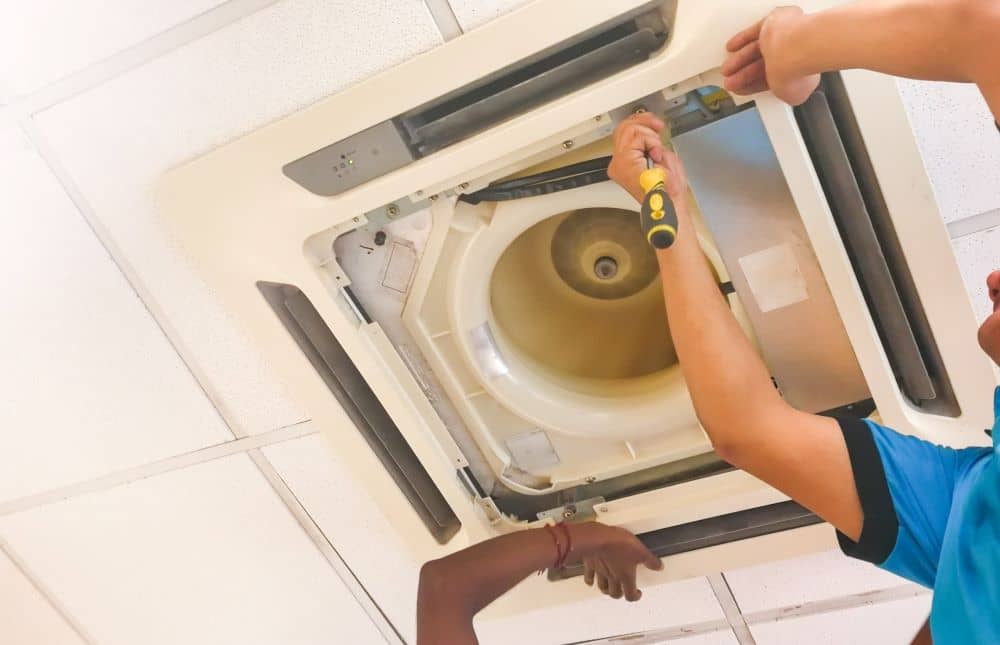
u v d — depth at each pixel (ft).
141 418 4.33
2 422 4.42
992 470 2.06
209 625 5.39
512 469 3.98
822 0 2.55
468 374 3.70
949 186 3.20
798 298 3.22
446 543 4.14
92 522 4.91
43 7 3.13
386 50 3.13
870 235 3.06
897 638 4.74
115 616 5.42
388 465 3.96
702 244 3.20
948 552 2.11
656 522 3.81
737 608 4.72
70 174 3.51
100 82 3.28
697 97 2.91
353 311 3.49
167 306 3.86
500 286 3.91
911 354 3.26
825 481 2.55
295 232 3.22
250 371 4.05
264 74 3.21
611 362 4.08
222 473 4.55
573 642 5.17
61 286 3.85
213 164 3.15
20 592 5.36
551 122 2.88
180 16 3.12
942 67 2.00
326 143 3.05
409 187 3.08
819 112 2.89
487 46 2.85
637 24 2.84
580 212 3.78
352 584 4.94
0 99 3.32
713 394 2.68
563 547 3.67
